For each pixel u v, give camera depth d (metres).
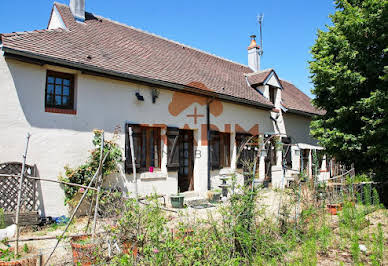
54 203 7.58
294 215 6.16
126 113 9.22
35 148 7.38
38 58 7.23
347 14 10.44
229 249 4.26
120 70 8.86
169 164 10.20
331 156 11.59
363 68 10.36
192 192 11.00
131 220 4.43
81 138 8.20
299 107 17.08
